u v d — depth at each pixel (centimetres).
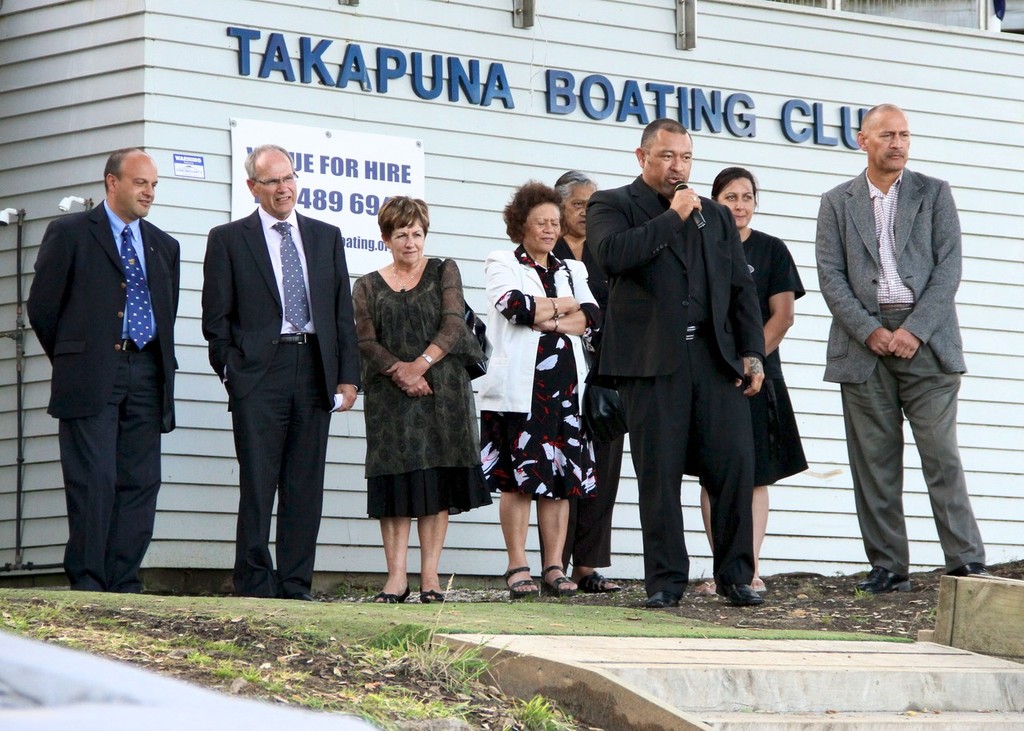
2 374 1201
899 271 1102
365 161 1255
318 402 1020
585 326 1080
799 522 1416
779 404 1123
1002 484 1505
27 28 1223
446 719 584
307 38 1238
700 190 1405
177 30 1190
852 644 822
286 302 1017
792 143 1448
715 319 956
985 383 1509
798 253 1443
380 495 1031
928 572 1330
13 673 283
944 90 1518
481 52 1315
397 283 1055
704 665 686
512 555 1084
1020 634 813
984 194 1528
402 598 1040
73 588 978
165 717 276
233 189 1195
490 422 1089
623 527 1335
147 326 1019
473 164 1305
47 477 1179
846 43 1479
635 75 1382
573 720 632
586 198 1173
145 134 1170
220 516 1173
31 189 1210
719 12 1426
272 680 612
